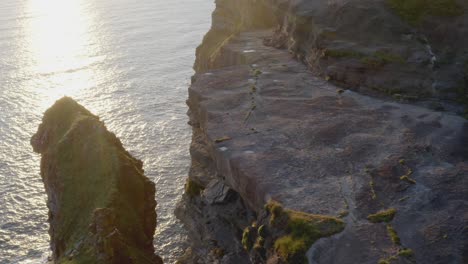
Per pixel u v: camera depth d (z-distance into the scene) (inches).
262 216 486.3
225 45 1098.7
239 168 542.0
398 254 397.4
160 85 3043.8
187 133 2342.5
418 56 694.5
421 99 676.7
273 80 809.5
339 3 813.2
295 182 506.3
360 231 425.7
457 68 665.6
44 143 1406.3
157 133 2354.8
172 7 6141.7
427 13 714.2
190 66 3435.0
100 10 6225.4
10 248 1577.3
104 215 917.2
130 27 4936.0
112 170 1067.3
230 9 1598.2
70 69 3489.2
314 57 834.2
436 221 433.1
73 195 1095.0
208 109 711.1
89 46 4180.6
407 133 594.2
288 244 424.5
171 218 1675.7
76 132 1216.2
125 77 3245.6
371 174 511.8
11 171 2059.5
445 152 549.0
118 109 2682.1
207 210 784.3
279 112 679.1
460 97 653.9
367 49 741.9
